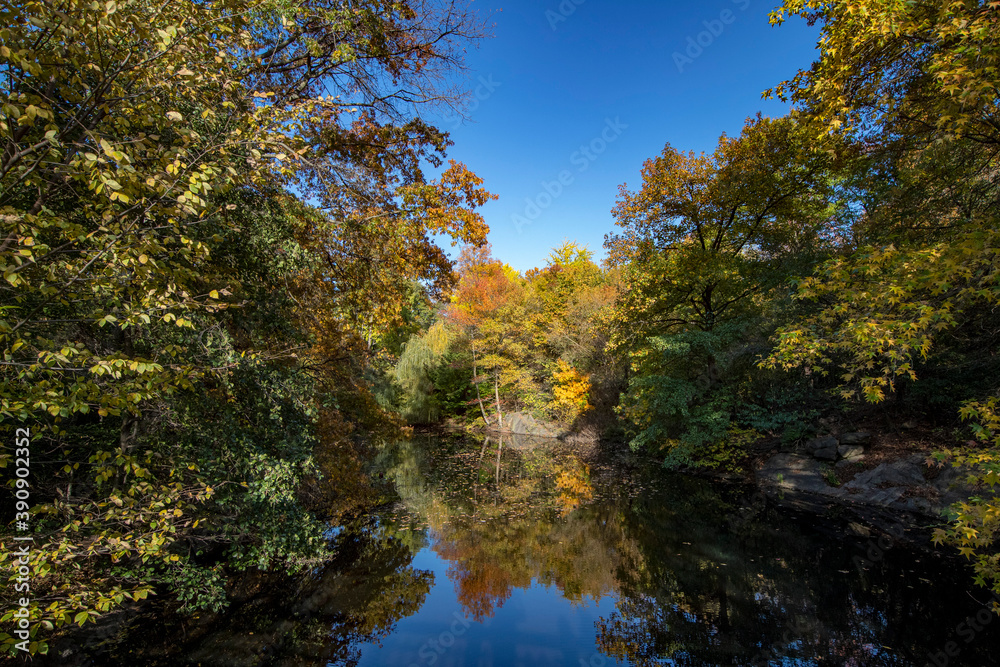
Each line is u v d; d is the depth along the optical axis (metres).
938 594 6.36
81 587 3.28
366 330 8.34
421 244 7.11
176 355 4.71
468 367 28.80
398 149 7.05
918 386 10.25
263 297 6.42
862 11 4.12
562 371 22.66
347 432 9.70
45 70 2.54
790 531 9.03
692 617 6.24
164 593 6.31
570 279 27.98
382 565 8.07
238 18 3.38
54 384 2.84
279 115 3.85
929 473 9.39
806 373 11.48
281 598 6.63
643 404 14.43
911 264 4.09
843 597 6.48
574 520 10.45
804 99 6.05
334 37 5.70
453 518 10.66
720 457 13.38
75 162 2.59
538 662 5.32
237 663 5.09
